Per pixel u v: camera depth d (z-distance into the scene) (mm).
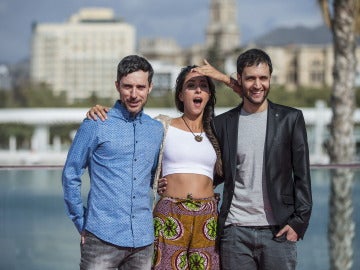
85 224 3602
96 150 3592
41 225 5648
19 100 87250
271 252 3857
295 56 129625
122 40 167000
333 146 9625
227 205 3889
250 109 3904
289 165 3871
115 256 3564
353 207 5676
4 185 5441
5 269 5465
